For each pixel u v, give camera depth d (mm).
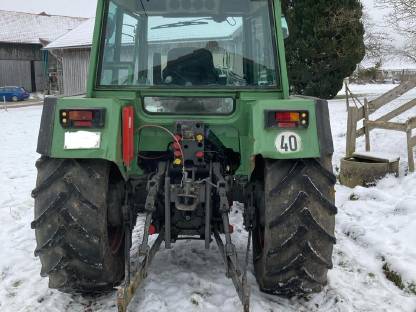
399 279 3832
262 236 3539
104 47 3510
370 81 32125
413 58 18688
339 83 18297
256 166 3436
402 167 6969
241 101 3469
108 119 3008
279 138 3018
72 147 2959
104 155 2951
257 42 3574
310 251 3086
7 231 5145
